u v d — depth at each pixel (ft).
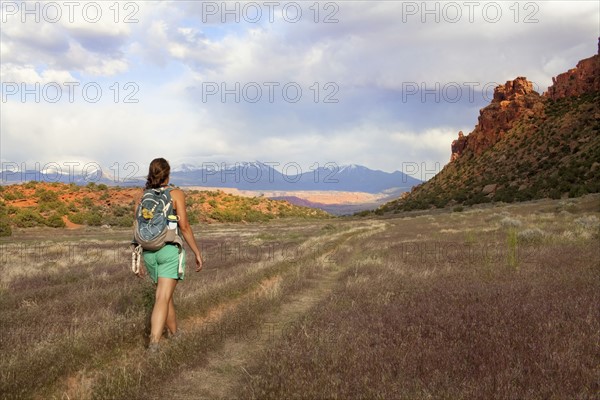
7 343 17.70
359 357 14.80
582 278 27.58
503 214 163.22
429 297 24.57
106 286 35.32
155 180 17.79
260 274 36.70
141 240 16.99
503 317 19.01
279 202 495.82
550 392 11.71
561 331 16.88
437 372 13.26
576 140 445.78
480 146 590.55
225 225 312.09
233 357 17.39
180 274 17.72
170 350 16.39
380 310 21.98
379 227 146.82
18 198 294.87
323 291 33.14
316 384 12.64
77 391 13.21
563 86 561.84
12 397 12.60
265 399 12.30
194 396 13.60
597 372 12.78
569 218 112.68
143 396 13.23
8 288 36.06
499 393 11.61
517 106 573.74
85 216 258.57
